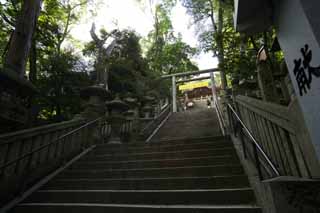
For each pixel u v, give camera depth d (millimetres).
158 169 3891
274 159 2625
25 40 4980
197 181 3354
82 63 9430
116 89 11953
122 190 3377
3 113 3641
